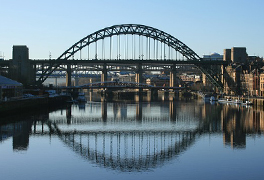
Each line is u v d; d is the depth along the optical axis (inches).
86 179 2385.6
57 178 2391.7
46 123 4525.1
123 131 4047.7
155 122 4753.9
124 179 2396.7
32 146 3191.4
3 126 4183.1
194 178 2401.6
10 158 2805.1
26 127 4156.0
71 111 6117.1
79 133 3875.5
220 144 3331.7
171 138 3654.0
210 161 2768.2
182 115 5526.6
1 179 2352.4
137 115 5551.2
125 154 3002.0
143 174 2492.6
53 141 3420.3
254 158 2832.2
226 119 4985.2
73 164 2691.9
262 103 6919.3
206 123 4616.1
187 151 3078.2
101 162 2755.9
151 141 3516.2
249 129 4111.7
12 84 5836.6
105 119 5044.3
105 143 3403.1
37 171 2516.0
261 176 2420.0
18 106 5388.8
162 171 2546.8
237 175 2444.6
